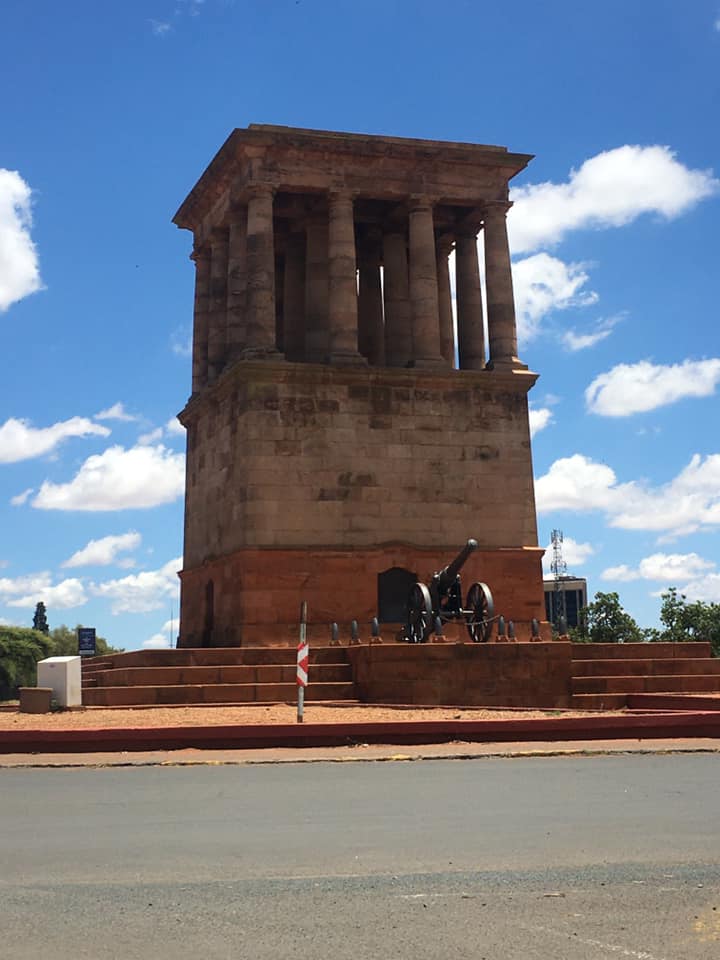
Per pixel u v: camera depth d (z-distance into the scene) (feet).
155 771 74.84
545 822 51.75
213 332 186.29
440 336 195.21
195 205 194.18
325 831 49.75
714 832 49.14
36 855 45.06
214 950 31.89
